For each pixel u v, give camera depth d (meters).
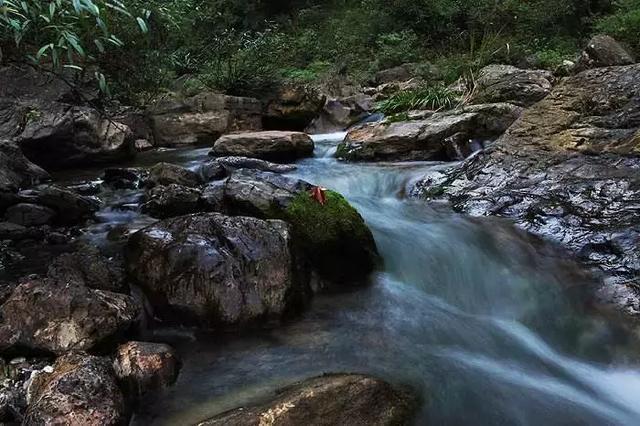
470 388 3.31
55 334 3.22
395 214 5.94
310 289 4.31
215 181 6.52
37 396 2.75
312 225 4.56
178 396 3.05
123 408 2.80
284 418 2.66
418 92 10.05
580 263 4.71
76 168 7.75
